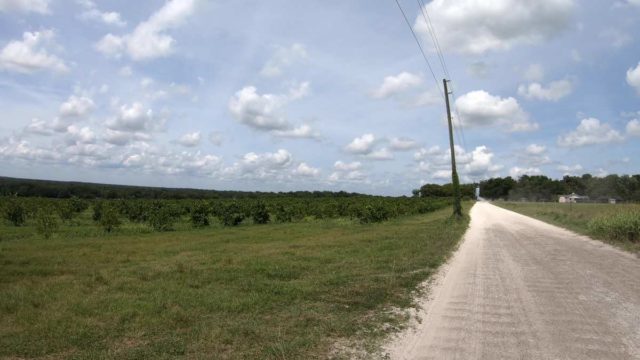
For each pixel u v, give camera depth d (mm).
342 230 24078
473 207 72062
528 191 140750
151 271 11133
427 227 25734
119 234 22469
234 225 29141
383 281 9789
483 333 6203
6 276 10602
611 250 15344
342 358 5258
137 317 6977
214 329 6262
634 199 84750
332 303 7902
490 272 11039
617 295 8438
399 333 6219
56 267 11820
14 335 6129
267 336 5984
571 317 6949
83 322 6711
